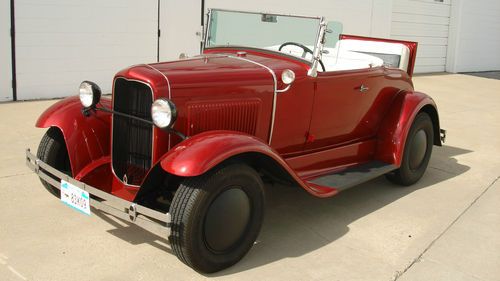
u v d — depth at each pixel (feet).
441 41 52.42
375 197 15.92
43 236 11.97
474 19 54.13
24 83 26.21
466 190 16.94
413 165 16.85
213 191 10.07
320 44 13.29
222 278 10.61
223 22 14.89
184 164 9.73
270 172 11.88
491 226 14.10
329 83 13.98
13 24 25.32
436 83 43.91
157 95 10.85
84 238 11.99
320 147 14.83
